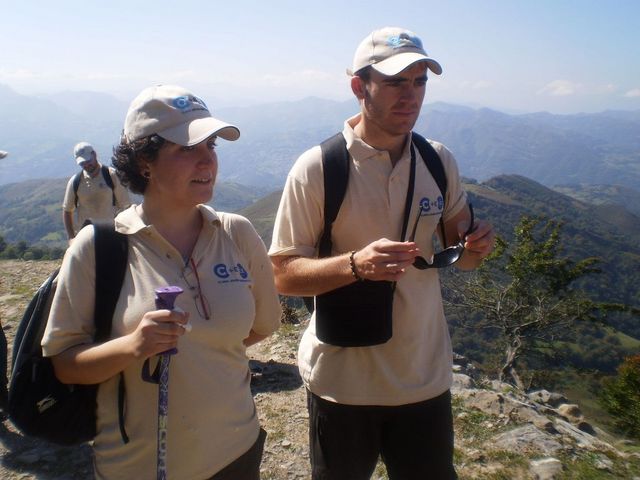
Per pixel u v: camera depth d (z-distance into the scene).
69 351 1.78
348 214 2.28
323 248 2.36
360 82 2.26
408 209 2.30
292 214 2.29
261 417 4.34
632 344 64.81
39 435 1.90
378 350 2.27
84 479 3.45
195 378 1.82
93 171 6.04
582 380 33.78
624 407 17.55
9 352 5.52
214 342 1.88
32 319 1.85
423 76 2.21
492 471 3.64
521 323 23.67
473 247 2.28
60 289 1.79
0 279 8.77
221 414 1.89
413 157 2.32
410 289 2.28
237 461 1.96
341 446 2.33
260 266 2.11
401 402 2.27
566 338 25.39
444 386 2.35
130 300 1.79
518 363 24.97
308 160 2.27
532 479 3.58
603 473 3.68
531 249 23.61
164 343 1.62
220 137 1.90
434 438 2.31
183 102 1.84
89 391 1.87
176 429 1.81
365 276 2.04
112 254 1.80
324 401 2.34
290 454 3.82
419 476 2.31
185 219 1.95
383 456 2.41
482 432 4.17
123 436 1.81
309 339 2.43
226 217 2.06
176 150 1.81
